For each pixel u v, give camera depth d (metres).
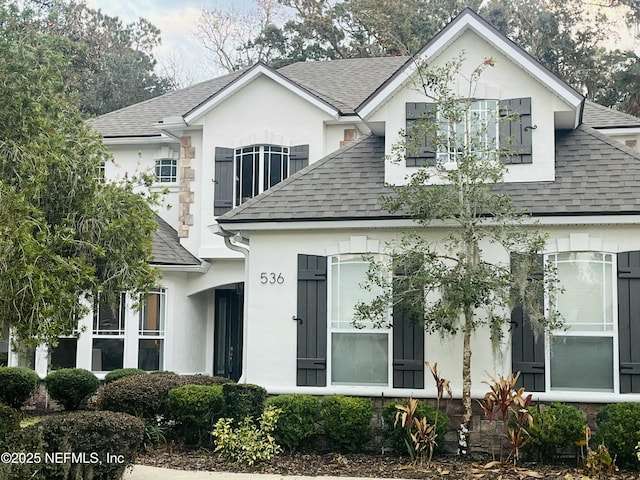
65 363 18.55
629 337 12.47
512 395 11.94
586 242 12.73
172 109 23.30
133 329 18.64
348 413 12.30
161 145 21.89
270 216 13.74
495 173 12.02
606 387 12.56
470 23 14.04
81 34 40.78
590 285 12.77
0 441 8.98
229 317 21.45
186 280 19.73
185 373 19.38
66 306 9.98
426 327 12.17
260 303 13.95
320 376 13.50
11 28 12.00
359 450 12.61
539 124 13.86
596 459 10.99
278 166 19.73
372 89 21.69
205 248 19.66
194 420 12.86
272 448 12.08
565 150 14.29
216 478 10.65
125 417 9.87
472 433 12.55
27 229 9.12
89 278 10.22
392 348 13.25
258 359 13.84
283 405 12.50
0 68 11.45
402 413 11.96
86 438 9.26
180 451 12.71
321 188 14.34
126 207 12.70
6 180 10.90
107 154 12.84
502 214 12.15
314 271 13.74
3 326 9.95
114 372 17.31
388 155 14.23
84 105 38.34
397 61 24.11
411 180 12.73
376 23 38.28
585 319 12.71
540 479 10.77
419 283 11.80
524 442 11.66
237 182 19.89
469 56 14.27
